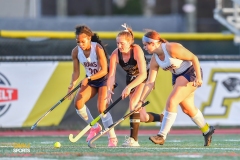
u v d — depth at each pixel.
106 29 68.94
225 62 40.81
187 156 20.28
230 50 54.44
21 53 45.50
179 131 39.94
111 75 24.97
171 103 24.03
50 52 45.97
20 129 39.72
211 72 40.69
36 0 75.56
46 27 66.38
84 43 25.03
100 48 25.39
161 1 143.38
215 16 51.38
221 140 30.95
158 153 21.44
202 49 53.47
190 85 24.09
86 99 26.19
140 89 25.31
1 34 45.09
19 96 39.72
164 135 24.27
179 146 25.80
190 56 23.66
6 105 39.62
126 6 142.38
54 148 24.22
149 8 143.50
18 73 39.75
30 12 73.31
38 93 39.88
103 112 24.88
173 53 23.48
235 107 40.91
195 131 39.94
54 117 40.19
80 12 127.44
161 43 23.77
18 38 45.47
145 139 32.47
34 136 35.59
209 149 23.81
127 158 19.53
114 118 39.72
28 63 39.84
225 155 20.78
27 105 39.81
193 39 52.91
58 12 111.62
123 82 39.62
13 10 72.31
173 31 72.81
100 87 25.94
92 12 128.00
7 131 39.62
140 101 24.62
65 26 67.38
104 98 25.73
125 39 24.34
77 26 25.16
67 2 126.56
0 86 39.50
